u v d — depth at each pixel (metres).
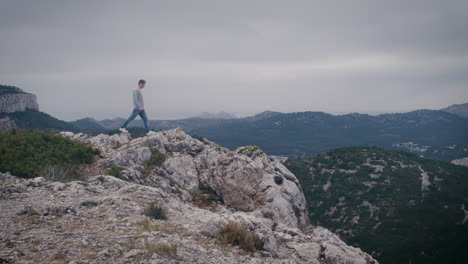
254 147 25.66
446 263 61.44
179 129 28.03
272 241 10.02
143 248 6.79
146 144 23.56
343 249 11.87
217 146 27.61
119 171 18.89
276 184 21.77
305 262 10.09
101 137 24.55
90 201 10.93
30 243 6.68
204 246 8.25
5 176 13.98
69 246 6.65
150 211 10.55
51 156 18.69
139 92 23.58
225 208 19.56
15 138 19.48
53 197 11.32
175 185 20.84
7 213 8.88
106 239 7.33
